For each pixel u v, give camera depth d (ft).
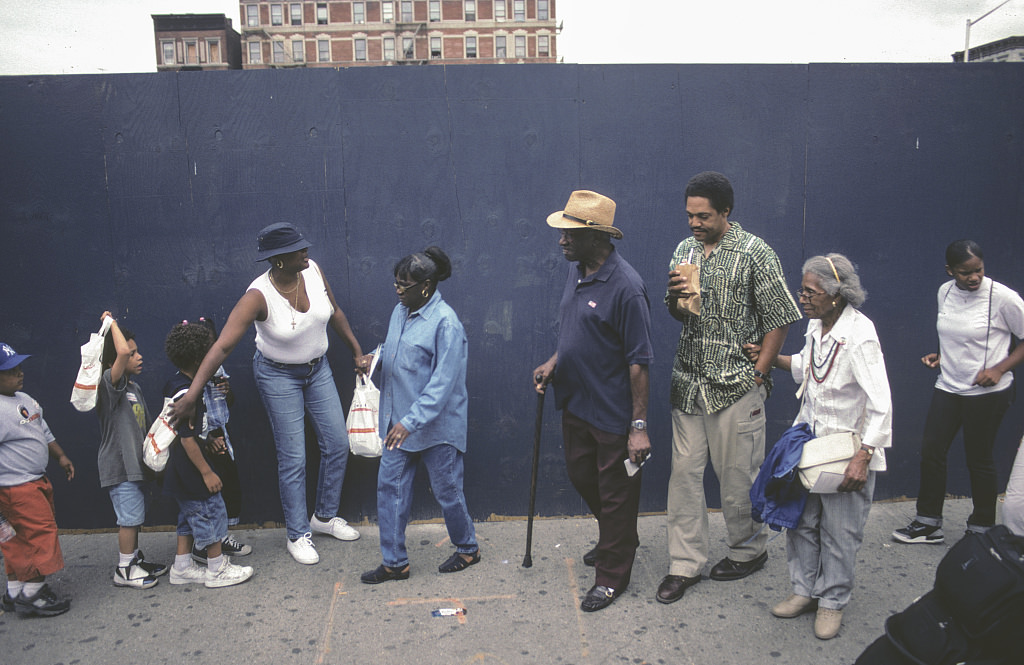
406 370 10.86
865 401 9.18
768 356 10.06
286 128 12.56
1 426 9.99
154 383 12.96
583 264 10.32
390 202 12.76
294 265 11.16
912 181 13.17
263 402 12.39
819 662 9.01
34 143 12.44
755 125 12.85
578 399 10.38
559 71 12.59
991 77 13.05
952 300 11.81
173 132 12.50
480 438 13.21
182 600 10.78
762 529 11.12
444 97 12.57
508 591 10.84
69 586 11.27
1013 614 6.64
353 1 211.61
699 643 9.44
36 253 12.64
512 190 12.78
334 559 12.06
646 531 12.85
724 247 10.25
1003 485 13.97
